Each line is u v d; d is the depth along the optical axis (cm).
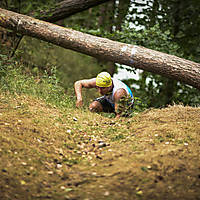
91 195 379
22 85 748
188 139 529
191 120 628
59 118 627
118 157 478
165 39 1014
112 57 810
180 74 743
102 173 431
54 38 846
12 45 1019
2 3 1035
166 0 1127
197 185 396
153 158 458
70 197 375
